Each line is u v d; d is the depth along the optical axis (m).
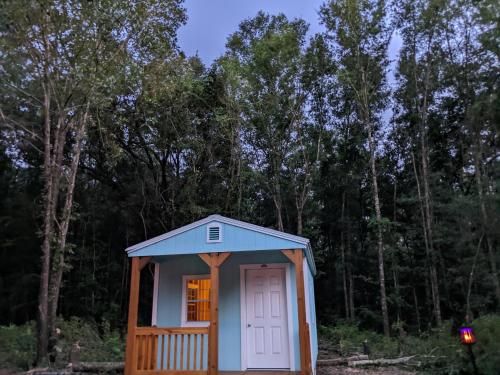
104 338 11.20
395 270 15.03
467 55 14.80
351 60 15.74
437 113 16.41
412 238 15.56
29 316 15.51
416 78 16.03
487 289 12.95
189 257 7.87
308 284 8.10
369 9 15.52
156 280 7.86
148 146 15.10
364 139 16.98
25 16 8.34
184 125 14.66
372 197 16.62
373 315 14.94
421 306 15.41
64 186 9.94
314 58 16.16
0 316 15.23
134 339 6.72
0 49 8.51
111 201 16.25
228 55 16.12
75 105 9.62
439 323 12.91
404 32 15.92
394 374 7.62
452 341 8.79
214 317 6.54
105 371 7.45
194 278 7.73
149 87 12.19
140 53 11.25
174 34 13.52
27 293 15.27
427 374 7.54
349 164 17.28
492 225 11.21
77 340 9.75
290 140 16.34
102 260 16.42
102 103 10.29
